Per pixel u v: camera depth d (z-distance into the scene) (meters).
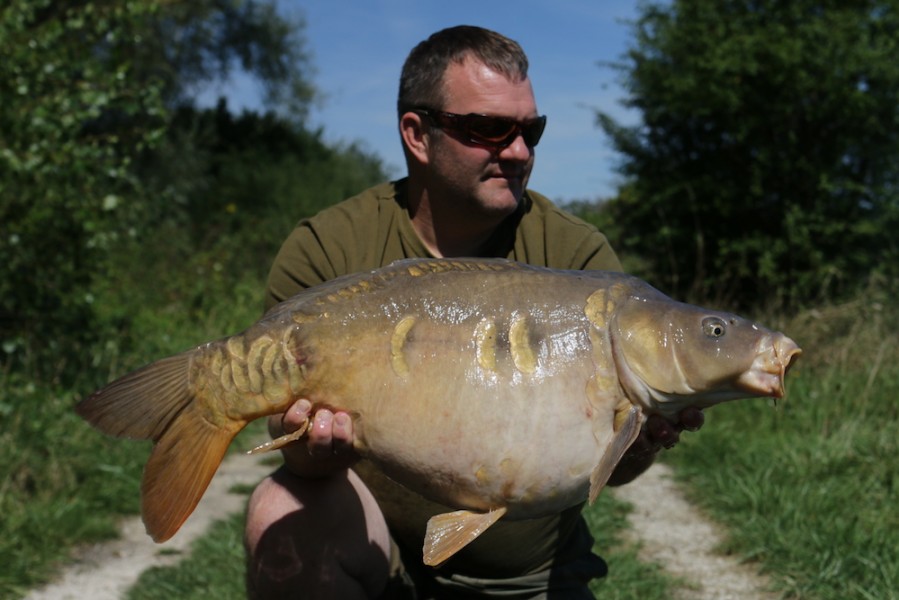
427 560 2.07
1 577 4.12
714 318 2.09
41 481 5.12
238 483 5.82
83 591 4.16
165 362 2.08
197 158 20.19
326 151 24.97
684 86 11.42
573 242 2.71
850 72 10.87
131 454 5.79
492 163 2.57
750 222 11.75
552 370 2.07
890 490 4.84
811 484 4.95
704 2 11.89
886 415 6.07
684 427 2.17
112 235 7.06
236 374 2.07
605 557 4.19
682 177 11.88
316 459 2.21
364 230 2.71
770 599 3.86
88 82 7.08
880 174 11.30
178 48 21.08
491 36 2.62
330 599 2.47
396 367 2.07
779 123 11.34
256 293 12.28
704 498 5.13
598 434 2.08
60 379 6.44
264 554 2.46
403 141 2.69
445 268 2.16
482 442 2.05
